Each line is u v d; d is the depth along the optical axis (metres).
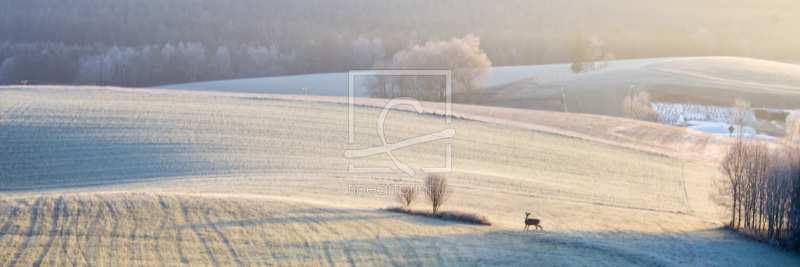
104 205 26.45
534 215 31.16
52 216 24.61
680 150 56.78
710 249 24.89
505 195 35.78
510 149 50.84
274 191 33.38
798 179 26.83
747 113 76.62
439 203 29.45
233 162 42.12
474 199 34.00
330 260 20.88
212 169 40.28
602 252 23.08
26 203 26.38
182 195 28.91
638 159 50.78
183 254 20.95
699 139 62.34
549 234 26.06
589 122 68.31
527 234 25.81
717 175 46.81
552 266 20.95
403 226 25.97
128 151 44.22
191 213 25.94
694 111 83.50
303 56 145.00
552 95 94.50
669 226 29.86
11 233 22.28
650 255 22.95
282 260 20.67
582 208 33.78
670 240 26.38
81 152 43.50
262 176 38.06
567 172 44.75
